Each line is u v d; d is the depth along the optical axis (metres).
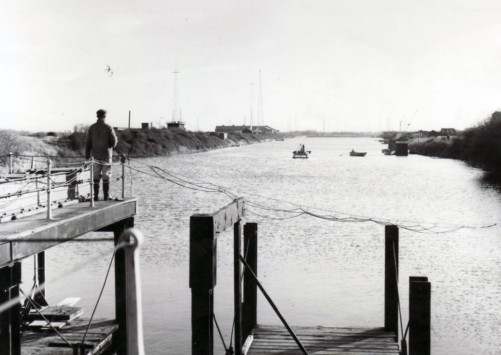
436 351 16.81
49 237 11.84
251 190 60.44
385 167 98.31
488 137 89.38
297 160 120.19
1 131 77.50
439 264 27.94
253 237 16.91
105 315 19.70
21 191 13.06
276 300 22.08
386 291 16.53
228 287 23.84
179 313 20.33
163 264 27.42
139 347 4.98
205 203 49.66
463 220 41.09
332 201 51.44
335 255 29.66
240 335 13.66
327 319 19.77
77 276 25.22
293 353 14.54
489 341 17.62
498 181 71.38
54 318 17.38
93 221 14.06
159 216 42.19
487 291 23.17
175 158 125.25
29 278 24.64
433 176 79.25
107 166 16.55
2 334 10.34
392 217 42.12
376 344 15.29
